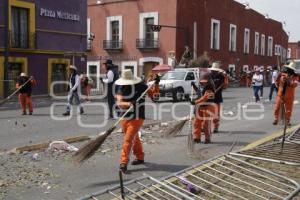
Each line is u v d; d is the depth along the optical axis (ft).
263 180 21.71
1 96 76.02
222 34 140.87
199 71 51.24
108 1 128.77
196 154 27.89
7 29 76.23
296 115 51.03
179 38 117.70
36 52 87.30
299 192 19.38
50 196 19.53
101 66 131.03
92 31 132.87
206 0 129.18
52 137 34.99
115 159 26.50
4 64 77.61
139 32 123.03
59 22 92.48
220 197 18.85
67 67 94.48
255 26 168.04
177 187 19.74
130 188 20.13
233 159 25.26
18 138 34.53
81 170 23.91
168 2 117.19
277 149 28.37
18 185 20.98
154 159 26.68
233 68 149.38
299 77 47.70
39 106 65.05
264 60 179.22
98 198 18.76
